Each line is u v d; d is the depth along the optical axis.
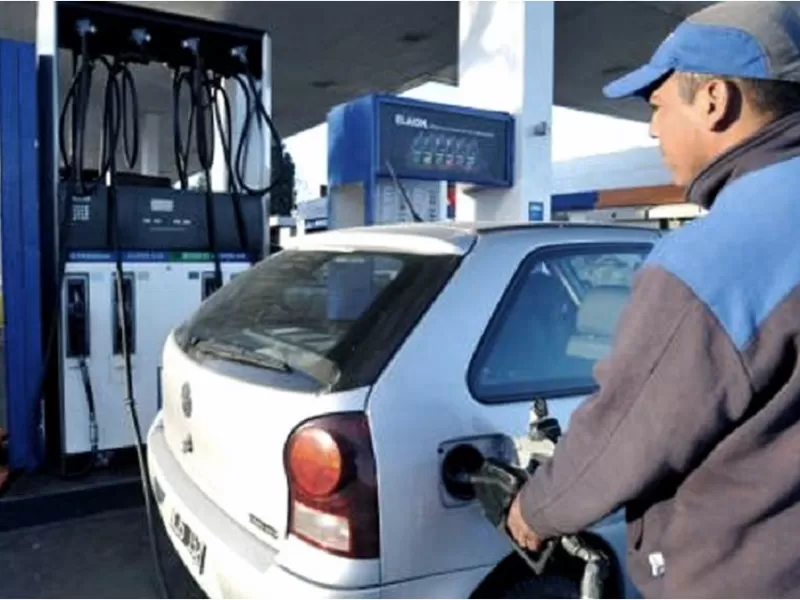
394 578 1.74
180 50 4.55
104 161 4.15
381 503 1.73
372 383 1.79
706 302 1.00
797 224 1.01
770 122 1.10
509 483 1.56
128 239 4.16
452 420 1.84
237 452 1.99
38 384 4.00
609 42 10.23
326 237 2.54
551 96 5.56
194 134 6.10
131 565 3.18
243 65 4.65
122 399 4.13
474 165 5.16
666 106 1.20
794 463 1.01
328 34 9.47
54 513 3.65
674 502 1.13
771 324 0.98
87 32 4.06
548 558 1.59
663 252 1.08
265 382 1.94
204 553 2.02
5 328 3.94
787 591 1.05
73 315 3.97
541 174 5.52
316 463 1.73
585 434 1.14
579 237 2.32
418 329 1.89
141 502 3.88
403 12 8.70
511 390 1.98
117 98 4.39
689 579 1.10
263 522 1.89
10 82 3.88
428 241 2.15
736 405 1.00
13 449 3.98
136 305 4.16
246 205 4.60
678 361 1.01
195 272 4.37
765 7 1.10
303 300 2.20
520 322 2.06
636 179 14.92
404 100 4.75
